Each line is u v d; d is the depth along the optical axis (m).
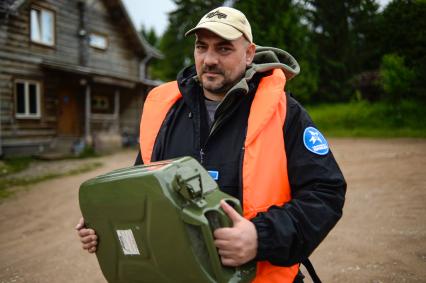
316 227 1.52
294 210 1.52
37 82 14.95
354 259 3.83
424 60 15.47
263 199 1.59
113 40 19.09
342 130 16.73
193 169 1.45
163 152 1.92
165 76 36.00
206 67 1.75
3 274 4.28
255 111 1.68
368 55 22.00
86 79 15.96
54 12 15.62
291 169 1.66
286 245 1.45
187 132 1.90
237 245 1.35
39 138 15.04
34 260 4.67
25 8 14.32
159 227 1.38
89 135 16.67
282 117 1.69
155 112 2.02
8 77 13.74
